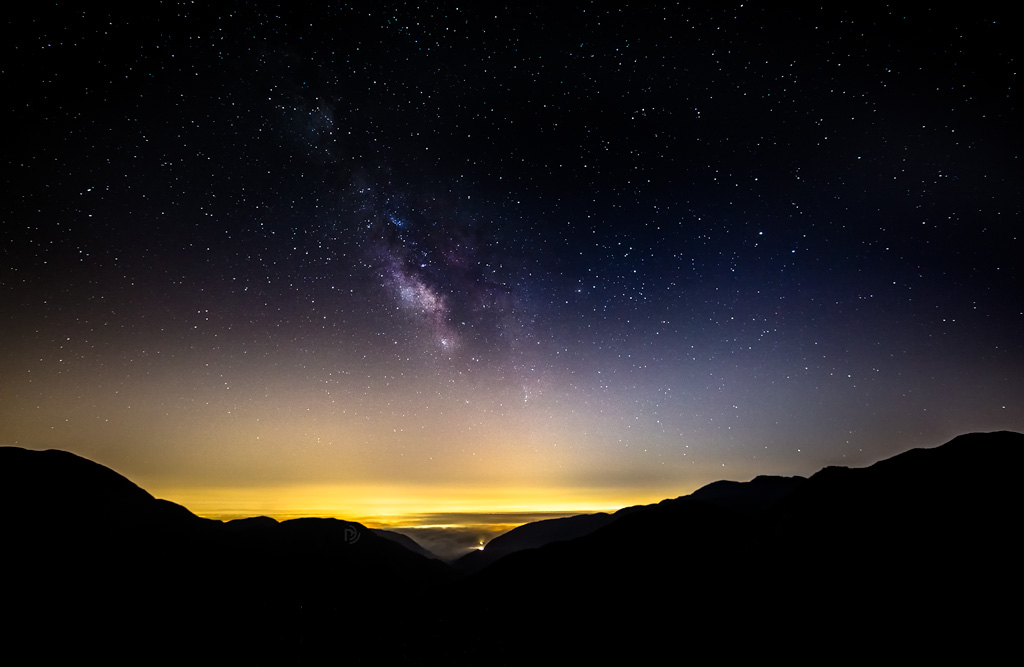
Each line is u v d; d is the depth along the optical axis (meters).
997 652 12.78
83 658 17.39
